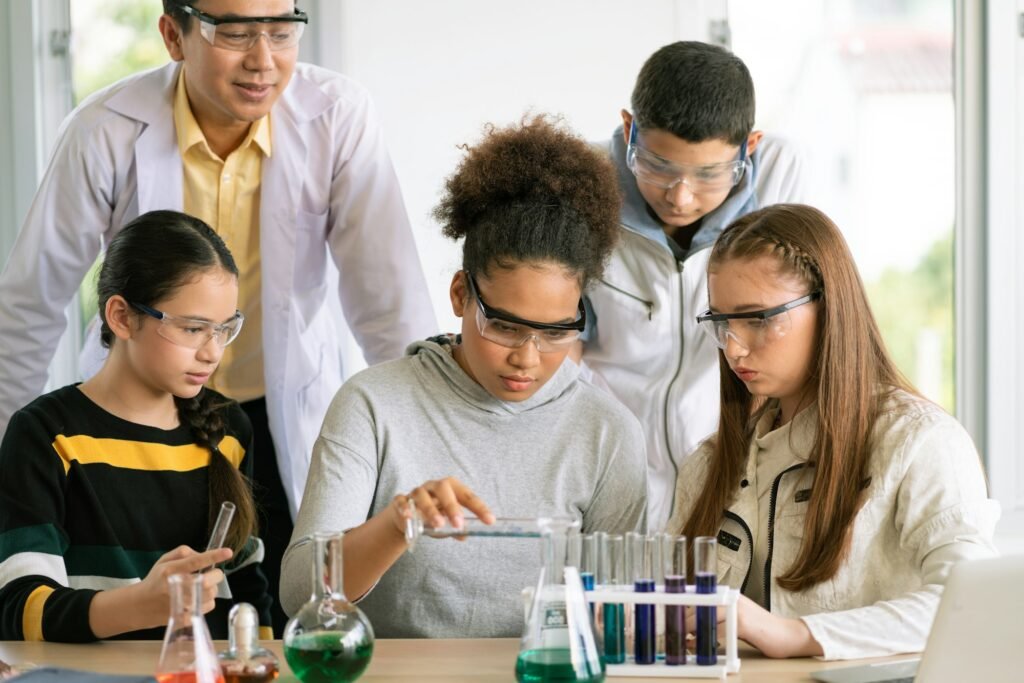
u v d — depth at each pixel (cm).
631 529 198
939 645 136
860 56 360
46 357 262
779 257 183
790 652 163
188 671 134
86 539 202
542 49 352
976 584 134
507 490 193
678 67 227
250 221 262
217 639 209
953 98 358
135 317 205
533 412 195
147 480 208
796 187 266
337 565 147
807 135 361
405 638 188
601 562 157
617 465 197
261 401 267
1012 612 135
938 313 361
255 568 220
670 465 263
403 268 269
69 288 261
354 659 143
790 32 358
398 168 351
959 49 355
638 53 353
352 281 271
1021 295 354
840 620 164
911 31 359
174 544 210
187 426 216
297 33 240
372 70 349
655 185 235
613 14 352
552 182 180
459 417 193
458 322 353
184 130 254
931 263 361
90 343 260
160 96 255
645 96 229
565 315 177
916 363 363
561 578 143
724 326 185
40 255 254
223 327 208
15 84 346
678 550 155
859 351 184
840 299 184
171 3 238
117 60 353
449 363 193
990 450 353
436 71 351
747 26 357
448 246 351
